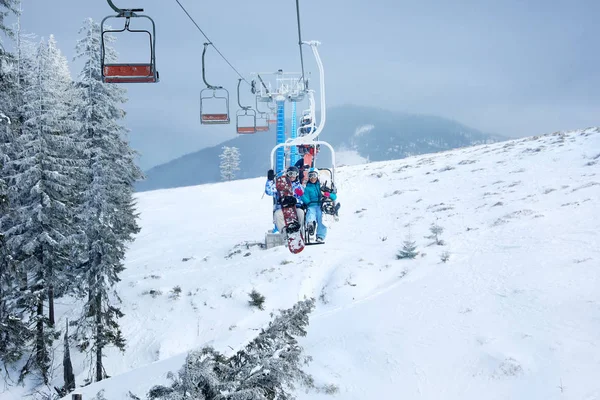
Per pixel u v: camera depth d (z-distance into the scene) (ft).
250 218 142.82
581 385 35.42
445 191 132.26
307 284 81.92
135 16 31.55
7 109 57.11
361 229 109.29
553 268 59.93
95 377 68.08
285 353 22.50
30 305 69.67
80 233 76.13
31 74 69.10
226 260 100.22
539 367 38.73
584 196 96.12
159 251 116.16
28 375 71.05
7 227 74.18
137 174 88.33
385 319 54.65
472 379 39.37
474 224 94.63
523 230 81.97
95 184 70.85
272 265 91.50
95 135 75.10
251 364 21.58
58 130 70.59
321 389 40.96
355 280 76.07
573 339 41.63
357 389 40.78
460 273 66.95
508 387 37.47
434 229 88.69
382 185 155.22
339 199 143.02
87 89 75.05
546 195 104.17
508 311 50.34
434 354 44.45
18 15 51.57
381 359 45.16
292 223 29.55
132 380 43.80
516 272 61.67
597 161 127.24
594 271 55.98
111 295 87.81
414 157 239.09
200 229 135.23
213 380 19.75
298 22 36.50
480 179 137.39
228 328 71.92
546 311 48.11
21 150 69.51
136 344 72.74
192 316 77.56
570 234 73.87
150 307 82.23
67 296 94.53
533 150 162.71
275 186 30.91
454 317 51.57
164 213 163.32
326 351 48.55
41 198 68.95
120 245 75.82
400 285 68.18
